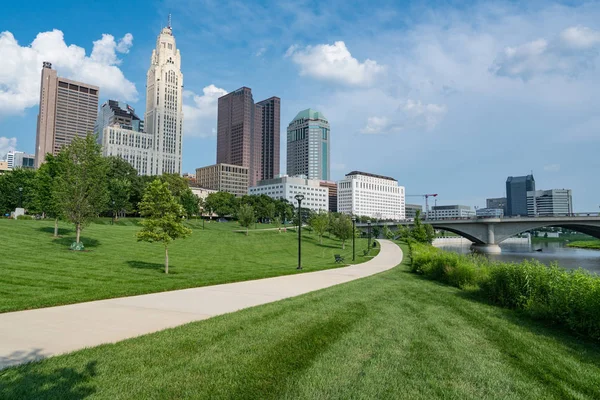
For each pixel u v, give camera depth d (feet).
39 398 15.52
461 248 336.29
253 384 17.75
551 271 38.45
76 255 84.23
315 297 42.68
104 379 17.72
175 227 68.85
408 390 17.62
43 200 113.91
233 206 395.14
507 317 35.04
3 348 21.80
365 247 205.57
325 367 20.16
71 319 29.32
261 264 99.19
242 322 29.32
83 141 99.96
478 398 17.01
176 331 26.23
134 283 49.44
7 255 73.20
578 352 24.52
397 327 29.63
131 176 295.07
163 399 15.99
